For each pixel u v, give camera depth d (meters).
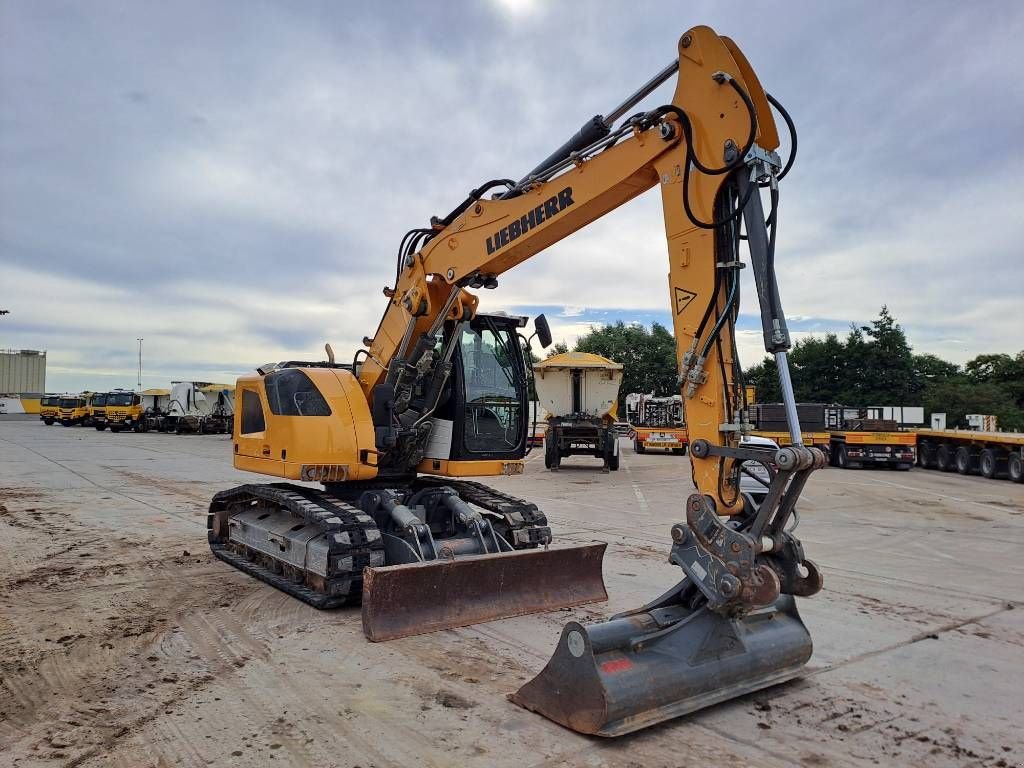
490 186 6.40
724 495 4.34
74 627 5.84
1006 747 3.95
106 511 12.01
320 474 6.79
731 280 4.41
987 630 6.05
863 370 46.28
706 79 4.49
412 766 3.63
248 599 6.71
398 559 6.52
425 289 6.95
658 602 4.51
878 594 7.16
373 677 4.82
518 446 7.79
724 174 4.37
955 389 45.59
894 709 4.43
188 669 4.95
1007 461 19.53
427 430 7.43
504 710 4.32
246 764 3.63
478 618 5.96
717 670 4.33
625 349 51.97
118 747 3.81
